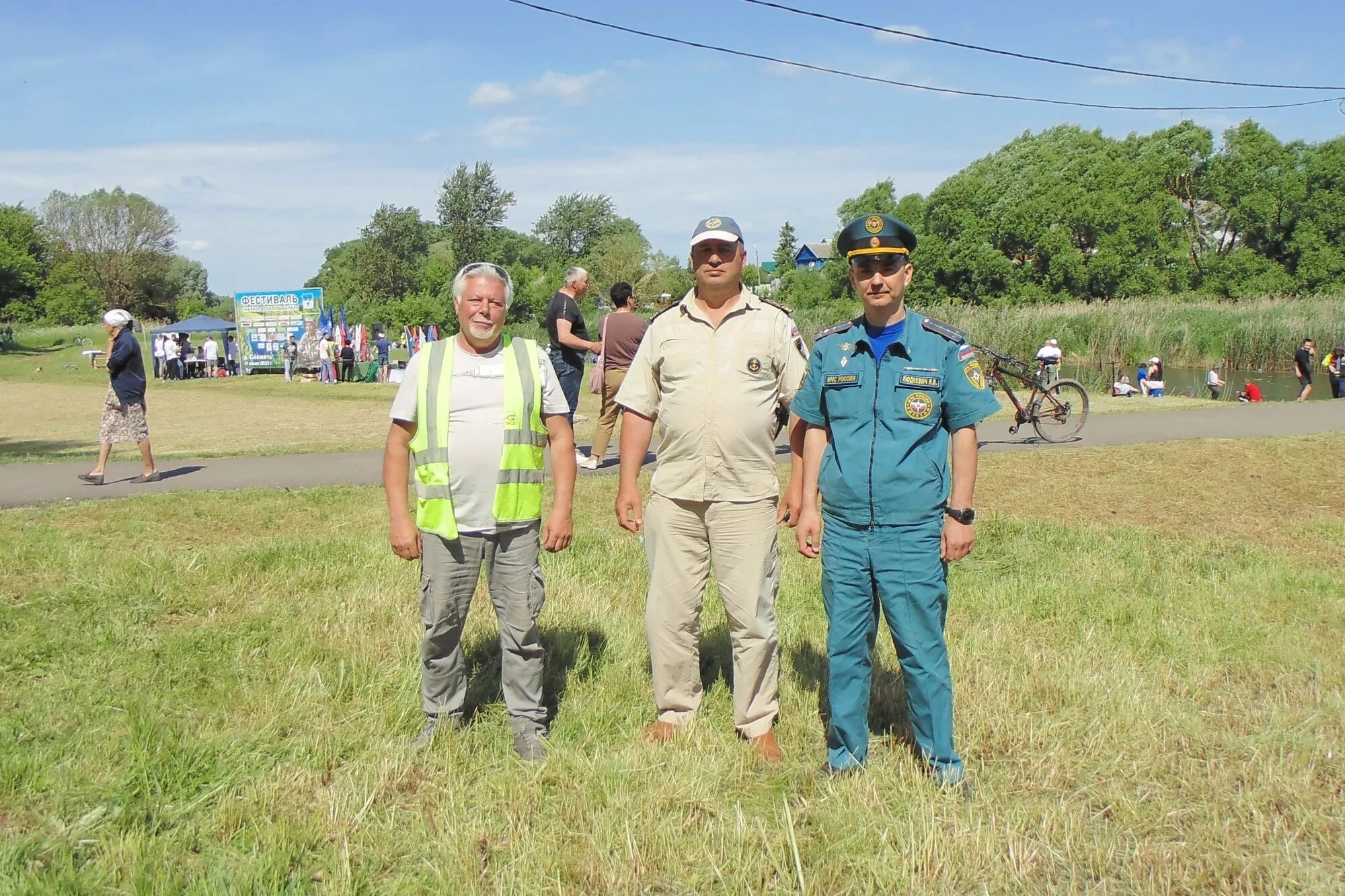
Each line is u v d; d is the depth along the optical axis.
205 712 4.31
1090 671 4.77
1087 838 3.38
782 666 5.02
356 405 20.77
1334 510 9.26
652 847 3.27
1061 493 9.88
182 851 3.28
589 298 59.09
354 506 8.88
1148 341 32.09
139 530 7.86
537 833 3.35
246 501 8.97
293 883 3.05
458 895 3.04
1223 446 11.76
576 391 10.29
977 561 7.22
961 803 3.58
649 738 4.13
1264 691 4.64
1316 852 3.28
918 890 3.06
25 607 5.68
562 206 96.00
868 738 3.92
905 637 3.71
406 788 3.75
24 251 75.31
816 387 3.81
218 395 24.33
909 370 3.67
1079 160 60.16
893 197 68.44
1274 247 58.66
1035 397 12.72
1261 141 58.22
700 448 3.98
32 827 3.40
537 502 4.03
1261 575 6.62
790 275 71.00
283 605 5.83
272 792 3.58
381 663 4.90
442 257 75.69
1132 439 12.67
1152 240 55.31
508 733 4.18
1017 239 56.81
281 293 34.34
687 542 4.12
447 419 3.89
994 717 4.24
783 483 9.95
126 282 84.12
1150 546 7.65
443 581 3.96
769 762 3.96
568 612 5.70
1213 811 3.52
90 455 12.48
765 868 3.18
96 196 86.44
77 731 4.11
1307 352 20.47
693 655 4.25
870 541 3.70
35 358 45.56
